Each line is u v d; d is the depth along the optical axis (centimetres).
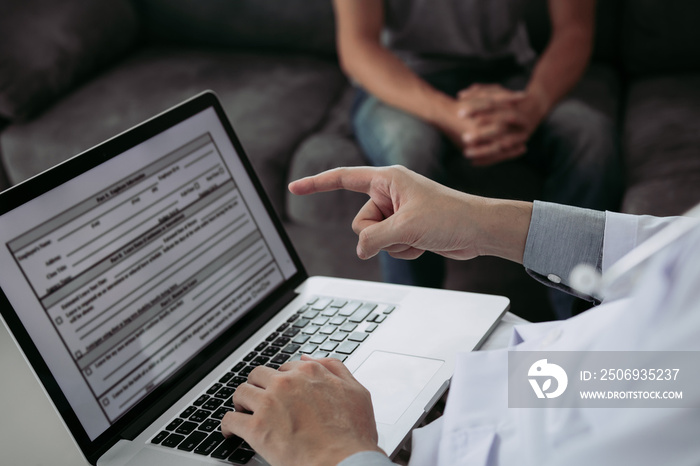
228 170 81
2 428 66
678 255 45
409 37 168
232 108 175
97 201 68
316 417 53
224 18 204
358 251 70
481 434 53
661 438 40
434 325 73
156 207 72
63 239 65
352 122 167
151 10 210
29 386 71
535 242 69
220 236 78
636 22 182
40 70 182
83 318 64
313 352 71
